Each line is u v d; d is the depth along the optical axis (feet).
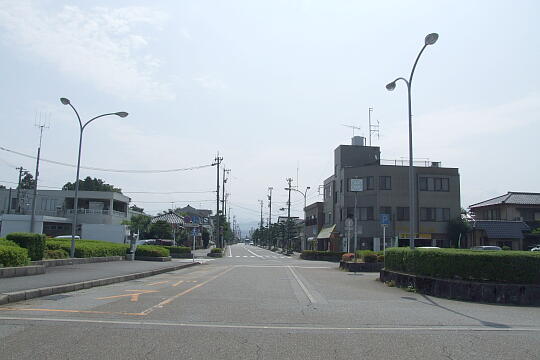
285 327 27.73
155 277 67.00
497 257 44.09
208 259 150.82
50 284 43.34
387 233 159.94
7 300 34.27
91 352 20.62
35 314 29.63
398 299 43.75
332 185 186.39
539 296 42.01
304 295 45.03
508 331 27.84
